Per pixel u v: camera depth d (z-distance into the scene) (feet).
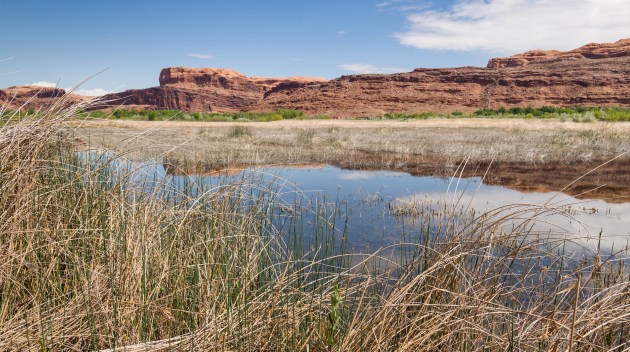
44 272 9.52
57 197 11.76
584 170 53.11
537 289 11.59
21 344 7.72
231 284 9.82
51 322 8.10
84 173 12.58
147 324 8.80
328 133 111.65
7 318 8.57
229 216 13.74
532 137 90.63
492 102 505.25
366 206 29.32
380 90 539.70
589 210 29.04
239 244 11.84
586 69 504.43
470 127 136.05
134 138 13.17
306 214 23.35
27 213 10.20
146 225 11.00
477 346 8.67
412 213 26.30
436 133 109.70
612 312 8.38
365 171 51.93
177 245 11.62
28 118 11.46
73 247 9.92
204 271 10.41
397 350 8.00
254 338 8.68
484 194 36.32
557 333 7.72
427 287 9.50
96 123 12.59
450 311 8.22
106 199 11.48
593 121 147.13
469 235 10.16
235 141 75.72
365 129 132.46
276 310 9.58
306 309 9.45
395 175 48.67
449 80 539.70
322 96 548.72
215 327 8.29
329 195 33.78
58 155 13.26
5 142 11.10
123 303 8.87
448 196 34.88
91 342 8.36
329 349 7.70
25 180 10.86
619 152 68.69
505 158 63.57
